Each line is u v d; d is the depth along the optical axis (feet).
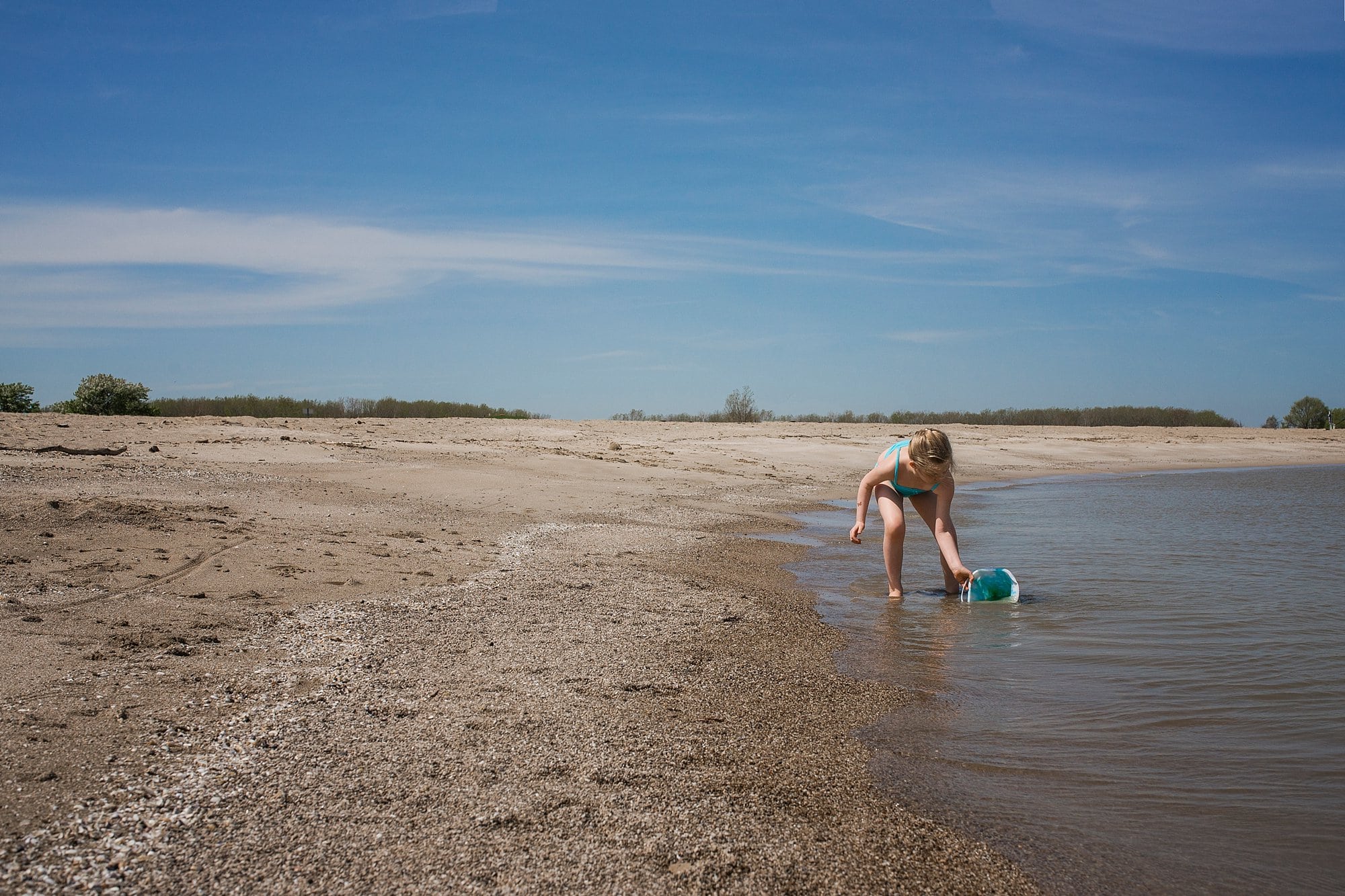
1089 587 25.20
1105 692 15.72
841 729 13.78
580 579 24.03
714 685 15.79
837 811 10.85
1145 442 96.89
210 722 12.39
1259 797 11.55
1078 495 54.08
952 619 21.50
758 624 20.51
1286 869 9.79
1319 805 11.30
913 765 12.42
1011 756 12.84
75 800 9.89
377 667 15.43
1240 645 18.84
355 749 11.81
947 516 24.85
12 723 11.73
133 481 32.58
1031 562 29.63
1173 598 23.79
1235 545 33.06
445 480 40.24
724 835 9.99
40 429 46.16
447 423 74.18
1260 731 13.85
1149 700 15.29
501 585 22.53
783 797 11.13
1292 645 18.79
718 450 67.62
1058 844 10.23
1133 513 44.04
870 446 73.31
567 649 17.46
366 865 8.95
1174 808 11.20
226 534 24.66
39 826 9.30
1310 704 15.07
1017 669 17.20
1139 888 9.36
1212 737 13.56
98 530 23.36
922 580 26.76
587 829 9.91
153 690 13.39
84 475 32.83
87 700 12.75
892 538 24.16
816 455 67.41
